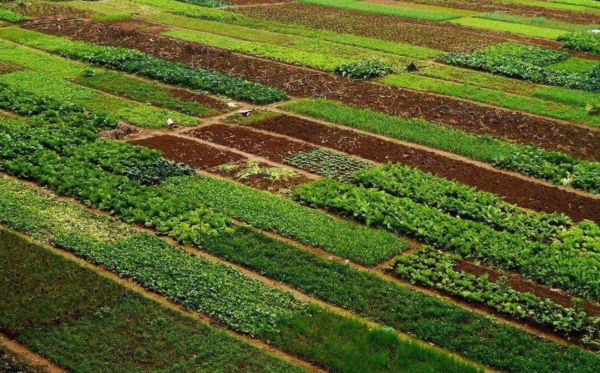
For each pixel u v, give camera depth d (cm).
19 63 3033
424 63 3353
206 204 1869
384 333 1363
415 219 1820
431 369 1273
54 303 1416
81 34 3569
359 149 2309
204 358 1277
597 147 2409
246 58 3291
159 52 3309
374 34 3938
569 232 1808
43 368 1245
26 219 1731
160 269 1552
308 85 2939
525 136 2486
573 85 3075
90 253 1602
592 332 1432
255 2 4869
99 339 1316
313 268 1600
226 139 2341
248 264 1603
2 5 4091
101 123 2397
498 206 1938
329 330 1382
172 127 2430
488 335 1405
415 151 2309
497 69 3241
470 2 5309
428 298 1508
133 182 1952
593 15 4941
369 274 1586
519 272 1652
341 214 1883
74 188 1911
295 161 2189
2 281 1478
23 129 2270
